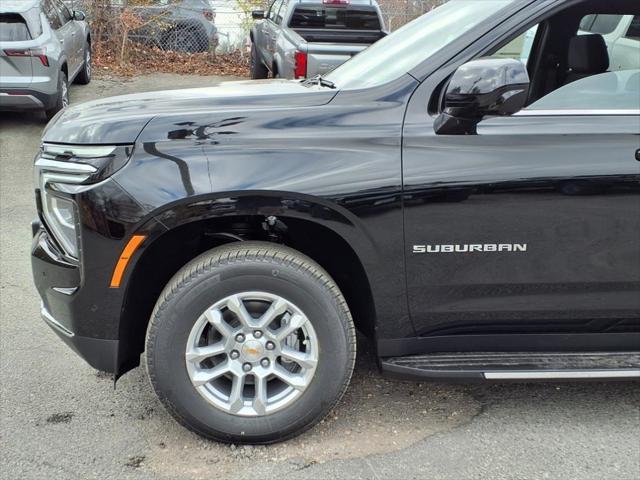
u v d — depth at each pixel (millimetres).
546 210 2799
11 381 3453
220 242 3053
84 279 2760
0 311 4246
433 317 2936
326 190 2707
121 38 13117
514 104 2691
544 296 2922
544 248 2838
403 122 2814
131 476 2756
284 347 2867
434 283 2855
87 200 2689
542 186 2773
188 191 2662
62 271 2836
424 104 2844
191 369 2820
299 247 3041
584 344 3068
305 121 2816
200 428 2887
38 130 8727
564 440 3051
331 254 3055
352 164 2738
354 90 2949
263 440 2926
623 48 3045
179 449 2939
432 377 2896
